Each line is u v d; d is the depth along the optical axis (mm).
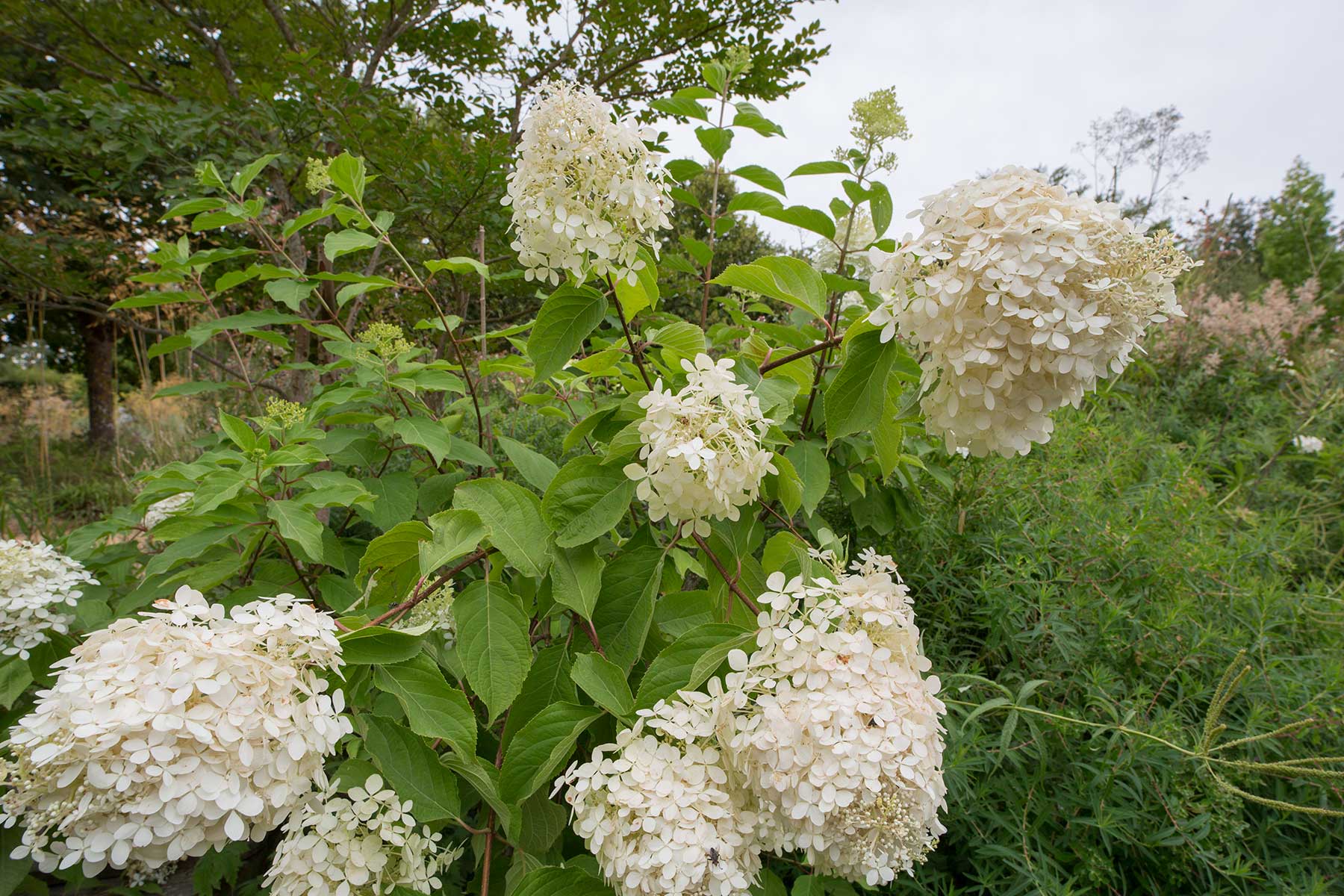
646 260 1384
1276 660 1944
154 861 842
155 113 3348
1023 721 1798
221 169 3383
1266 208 13984
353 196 1939
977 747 1629
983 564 2186
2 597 1593
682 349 1520
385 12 5246
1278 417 4699
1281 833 1755
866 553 1265
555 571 1282
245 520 1622
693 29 5539
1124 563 2154
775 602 1106
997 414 1142
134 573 2168
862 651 1061
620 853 947
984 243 1056
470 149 4285
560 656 1380
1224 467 3664
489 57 5613
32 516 3518
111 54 4355
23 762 835
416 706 1152
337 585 1818
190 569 1605
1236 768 1580
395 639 1165
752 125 2023
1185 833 1532
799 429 1910
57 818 812
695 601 1515
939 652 1977
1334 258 11359
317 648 996
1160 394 4969
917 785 970
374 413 2230
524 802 1299
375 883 1050
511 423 2932
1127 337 1105
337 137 3693
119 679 846
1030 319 1040
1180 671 1906
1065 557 2172
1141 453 3373
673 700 1141
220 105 3967
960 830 1612
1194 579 2217
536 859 1262
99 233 5652
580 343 1413
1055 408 1144
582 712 1208
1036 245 1034
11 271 4059
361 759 1227
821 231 2123
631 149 1238
